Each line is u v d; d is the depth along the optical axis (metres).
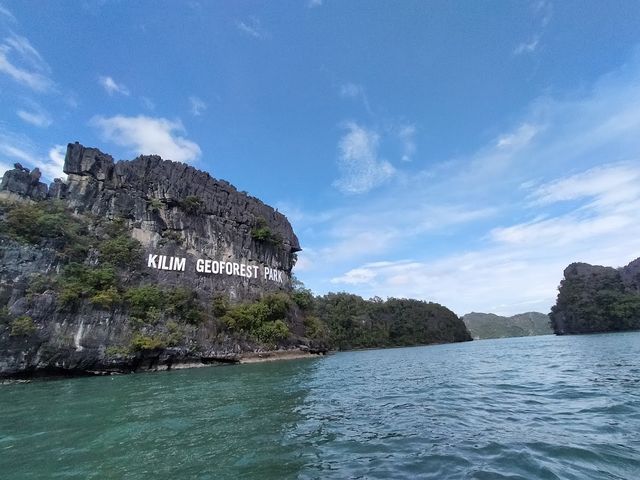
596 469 6.65
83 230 43.12
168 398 17.55
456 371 26.86
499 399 14.32
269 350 51.94
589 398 13.31
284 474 7.34
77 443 10.05
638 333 83.69
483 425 10.41
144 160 53.84
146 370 38.41
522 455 7.59
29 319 32.47
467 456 7.79
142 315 40.12
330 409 13.98
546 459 7.28
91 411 14.74
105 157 49.47
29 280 35.00
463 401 14.35
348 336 132.88
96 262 41.19
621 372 19.67
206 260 53.66
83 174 47.12
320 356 63.94
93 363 34.91
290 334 56.88
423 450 8.41
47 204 42.22
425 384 20.31
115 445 9.73
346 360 49.88
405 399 15.63
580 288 120.50
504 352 48.53
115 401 17.14
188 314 44.31
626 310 105.25
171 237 51.22
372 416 12.48
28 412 15.04
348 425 11.29
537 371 23.27
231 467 7.83
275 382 23.39
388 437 9.72
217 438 10.14
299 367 36.94
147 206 50.56
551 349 46.75
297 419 12.34
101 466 8.16
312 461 8.05
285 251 71.31
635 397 12.78
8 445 10.02
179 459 8.45
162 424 12.00
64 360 33.47
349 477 7.04
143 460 8.45
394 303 162.62
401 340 144.62
